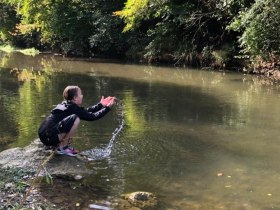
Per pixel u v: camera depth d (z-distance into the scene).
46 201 4.71
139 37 21.88
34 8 26.61
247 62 16.45
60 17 25.12
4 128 7.73
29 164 5.67
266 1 13.74
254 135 7.50
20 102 10.13
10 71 16.97
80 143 6.79
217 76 15.29
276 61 15.20
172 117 8.75
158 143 6.92
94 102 10.23
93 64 19.88
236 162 6.14
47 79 14.47
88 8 24.52
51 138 5.82
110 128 7.73
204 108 9.69
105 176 5.52
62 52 26.59
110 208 4.62
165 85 13.06
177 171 5.76
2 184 5.03
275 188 5.23
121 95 11.23
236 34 17.62
